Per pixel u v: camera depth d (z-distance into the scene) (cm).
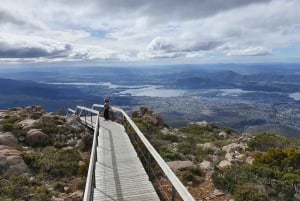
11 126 1952
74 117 2647
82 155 1628
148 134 2003
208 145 1731
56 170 1317
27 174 1269
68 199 1034
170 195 971
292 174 1119
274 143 1730
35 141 1794
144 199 885
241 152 1608
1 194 1023
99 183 1018
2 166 1271
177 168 1223
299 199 961
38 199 1006
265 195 955
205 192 1030
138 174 1116
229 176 1095
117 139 1759
